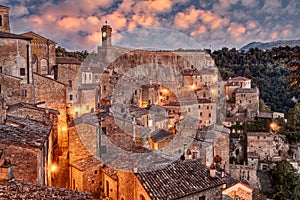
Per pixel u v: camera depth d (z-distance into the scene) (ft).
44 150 62.03
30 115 84.53
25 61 107.76
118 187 73.00
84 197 39.99
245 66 485.15
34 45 164.25
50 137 79.87
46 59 168.14
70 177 89.30
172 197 58.34
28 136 57.31
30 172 51.29
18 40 105.60
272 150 242.58
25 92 107.24
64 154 94.32
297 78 40.70
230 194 111.65
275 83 424.87
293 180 196.34
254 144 243.40
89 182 83.61
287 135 267.80
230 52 542.98
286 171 201.57
